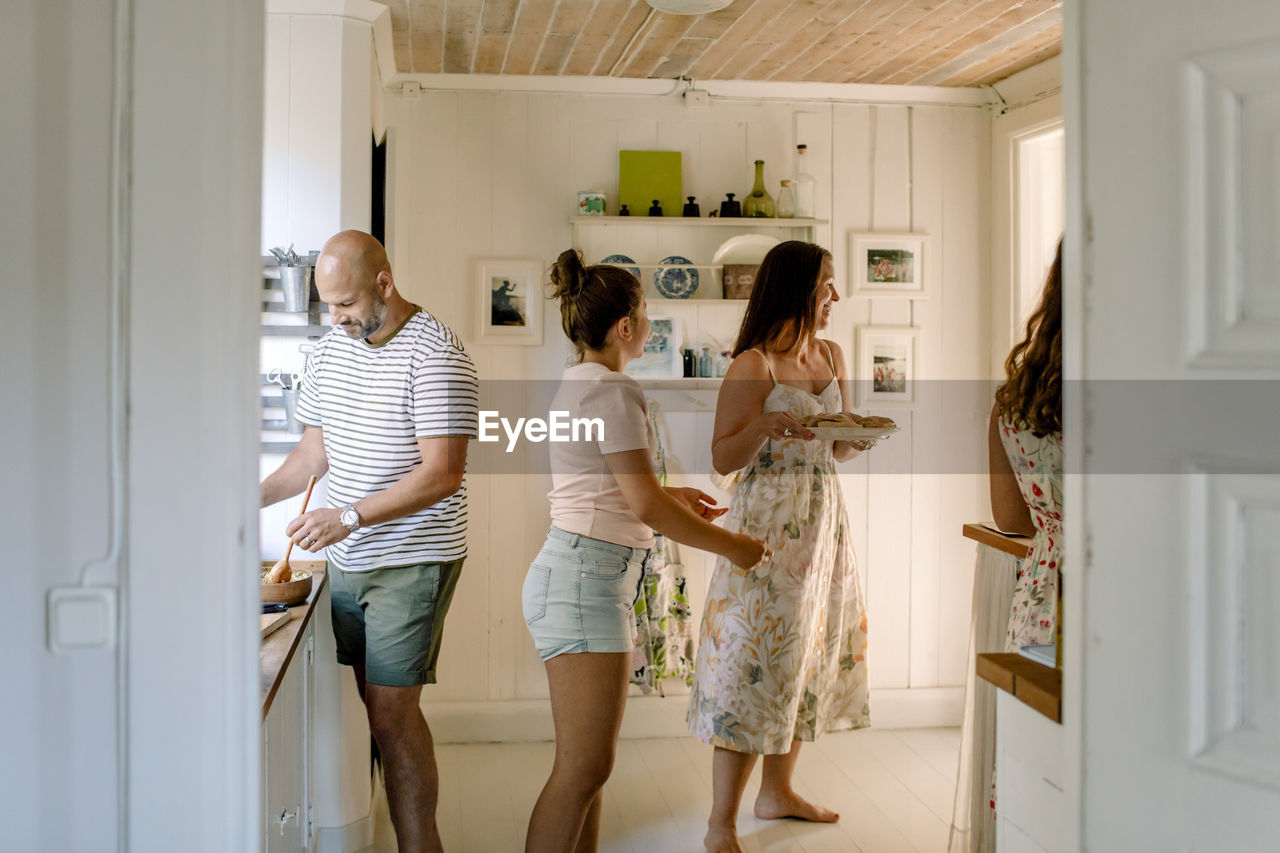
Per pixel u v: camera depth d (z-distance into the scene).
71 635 1.07
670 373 3.73
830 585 2.84
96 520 1.08
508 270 3.67
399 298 2.38
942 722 3.92
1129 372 1.03
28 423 1.07
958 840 2.38
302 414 2.53
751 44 3.31
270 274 2.84
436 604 2.36
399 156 3.61
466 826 2.98
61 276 1.06
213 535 1.09
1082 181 1.07
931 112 3.89
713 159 3.78
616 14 2.99
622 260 3.71
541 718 3.72
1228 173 0.95
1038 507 1.87
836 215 3.85
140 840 1.08
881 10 2.98
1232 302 0.96
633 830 2.95
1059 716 1.25
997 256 3.88
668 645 3.56
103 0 1.06
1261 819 0.95
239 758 1.11
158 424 1.08
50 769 1.08
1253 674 0.96
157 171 1.07
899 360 3.90
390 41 3.17
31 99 1.06
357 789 2.80
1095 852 1.07
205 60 1.08
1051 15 3.05
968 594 3.95
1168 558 1.00
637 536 2.09
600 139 3.72
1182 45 0.98
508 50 3.35
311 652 2.44
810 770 3.46
